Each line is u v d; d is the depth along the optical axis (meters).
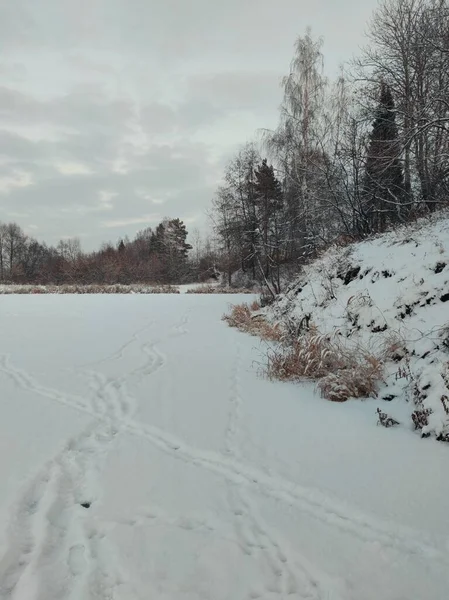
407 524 2.70
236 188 33.38
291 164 18.38
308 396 5.28
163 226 56.94
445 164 10.90
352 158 12.66
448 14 10.52
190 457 3.60
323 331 7.66
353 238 12.52
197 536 2.57
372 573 2.30
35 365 6.42
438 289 6.46
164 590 2.15
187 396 5.18
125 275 38.94
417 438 3.96
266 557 2.41
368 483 3.18
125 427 4.20
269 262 17.34
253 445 3.84
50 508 2.78
